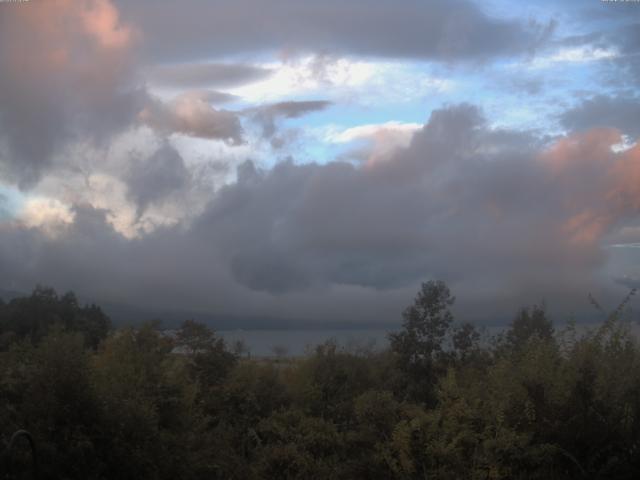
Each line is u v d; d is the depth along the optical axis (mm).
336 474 10719
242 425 16016
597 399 8281
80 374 8523
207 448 10953
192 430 11586
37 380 8375
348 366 18656
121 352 12211
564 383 8570
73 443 7957
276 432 13641
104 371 10844
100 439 8320
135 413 8906
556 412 8344
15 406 8336
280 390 17641
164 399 11523
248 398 16516
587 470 7859
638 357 9250
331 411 16406
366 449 10547
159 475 8953
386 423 10664
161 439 9281
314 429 12930
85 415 8305
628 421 8047
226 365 17594
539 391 8492
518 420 8586
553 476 7949
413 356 19406
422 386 18266
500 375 9352
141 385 11406
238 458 11969
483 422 9109
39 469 7477
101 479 8148
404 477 9328
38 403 8109
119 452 8375
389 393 11172
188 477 9570
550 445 8078
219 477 10688
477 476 8438
